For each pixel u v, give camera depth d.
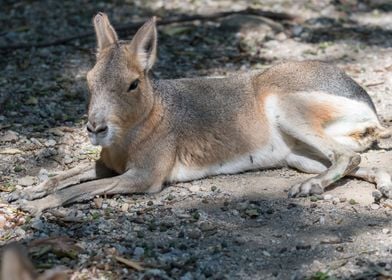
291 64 11.19
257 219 9.64
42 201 9.85
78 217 9.66
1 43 16.33
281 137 11.02
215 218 9.66
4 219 9.62
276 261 8.68
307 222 9.53
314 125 10.78
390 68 15.02
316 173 10.94
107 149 10.51
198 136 10.72
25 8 18.31
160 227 9.44
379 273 8.34
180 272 8.45
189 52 15.90
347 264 8.57
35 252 8.74
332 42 16.52
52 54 15.78
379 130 11.18
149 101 10.20
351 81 11.20
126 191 10.28
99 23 10.45
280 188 10.48
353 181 10.62
